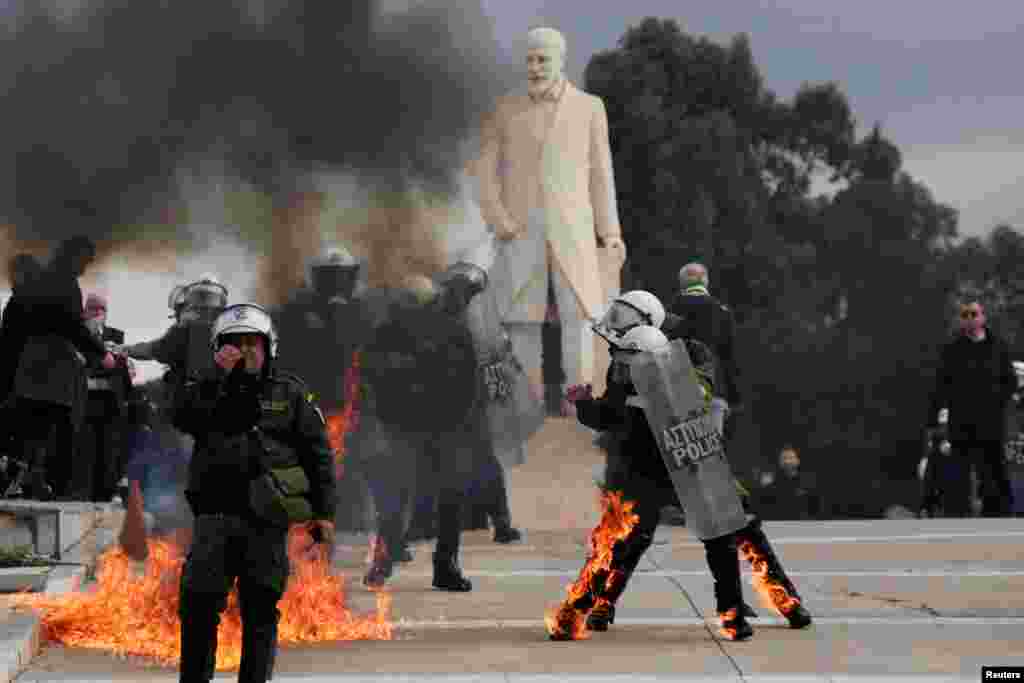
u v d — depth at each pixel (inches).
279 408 810.8
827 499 5019.7
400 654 997.8
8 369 1486.2
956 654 994.1
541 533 1761.8
